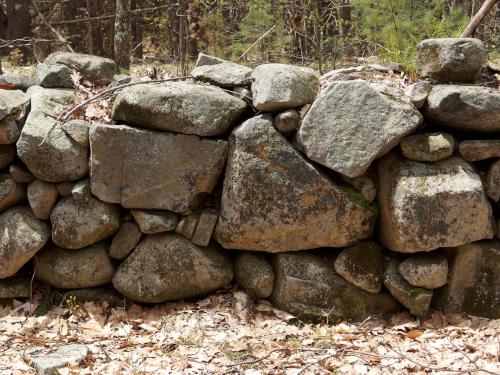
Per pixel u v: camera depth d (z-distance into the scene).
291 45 7.20
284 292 3.86
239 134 3.72
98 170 3.76
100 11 11.73
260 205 3.75
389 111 3.59
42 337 3.62
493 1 4.56
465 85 3.75
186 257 3.89
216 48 7.61
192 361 3.34
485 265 3.77
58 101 3.99
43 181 3.85
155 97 3.70
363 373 3.18
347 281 3.86
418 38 5.47
